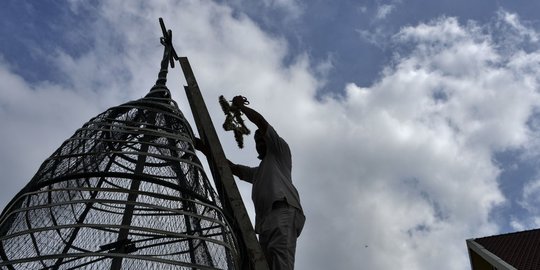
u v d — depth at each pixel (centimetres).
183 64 621
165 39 750
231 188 520
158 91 688
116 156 646
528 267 1669
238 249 535
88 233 608
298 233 558
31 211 562
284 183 564
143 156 609
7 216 507
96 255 441
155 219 604
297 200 562
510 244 1961
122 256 442
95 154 560
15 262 439
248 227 495
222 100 626
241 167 640
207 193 587
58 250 584
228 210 568
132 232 598
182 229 589
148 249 595
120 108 637
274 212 544
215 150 546
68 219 603
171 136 588
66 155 573
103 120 622
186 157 616
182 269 562
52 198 577
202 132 623
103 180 639
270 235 530
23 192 554
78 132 605
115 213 627
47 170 582
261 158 621
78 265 584
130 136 630
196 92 592
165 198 514
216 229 603
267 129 588
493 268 1917
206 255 577
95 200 483
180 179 617
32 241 568
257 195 565
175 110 656
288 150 597
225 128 620
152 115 641
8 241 542
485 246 2003
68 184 577
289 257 519
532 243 1898
